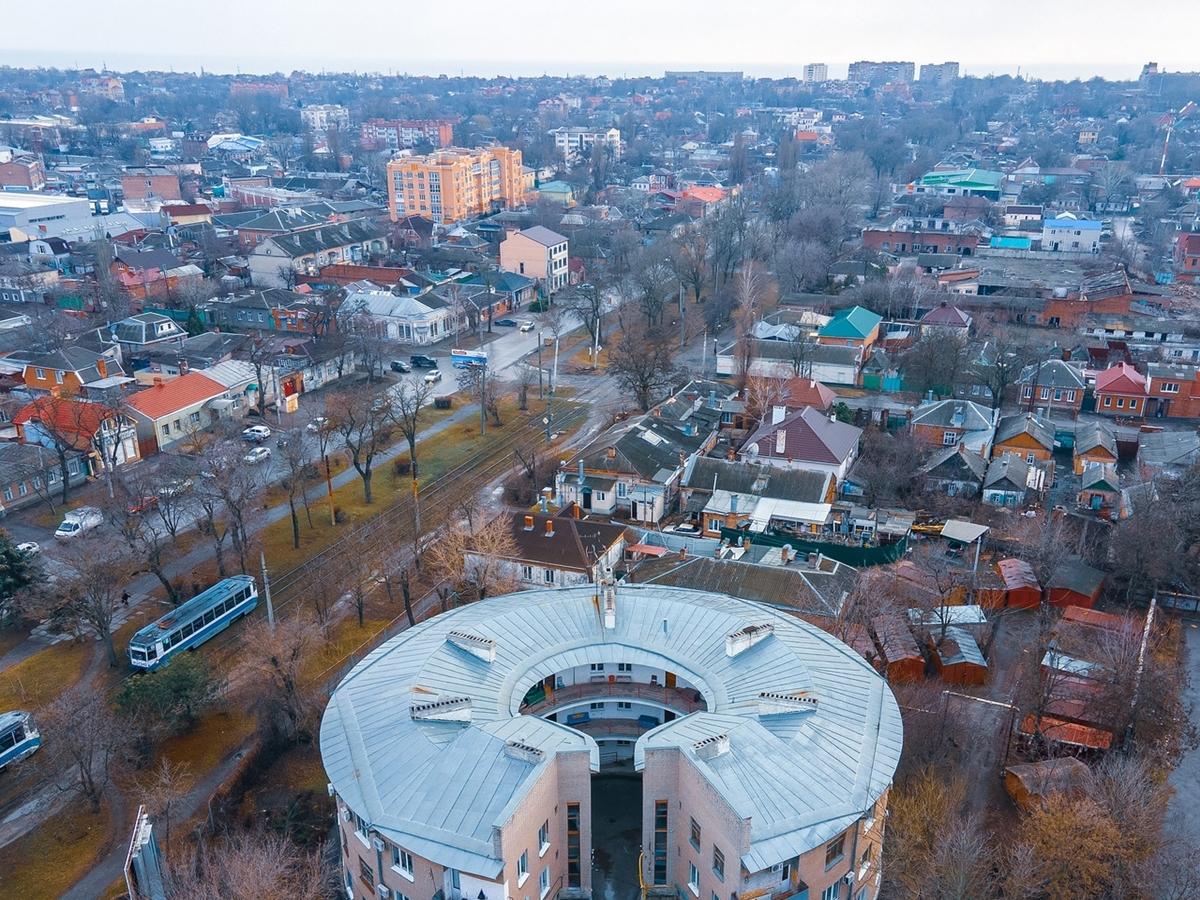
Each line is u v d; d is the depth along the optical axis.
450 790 53.09
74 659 89.56
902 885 62.75
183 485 107.12
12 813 71.19
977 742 77.50
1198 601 98.88
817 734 57.50
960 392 154.88
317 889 58.56
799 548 104.56
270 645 77.69
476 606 73.44
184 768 75.31
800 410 130.62
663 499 117.38
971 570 101.25
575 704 67.19
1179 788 72.88
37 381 148.75
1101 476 121.06
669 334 197.12
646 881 58.28
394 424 137.88
